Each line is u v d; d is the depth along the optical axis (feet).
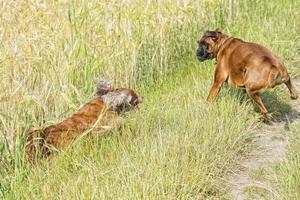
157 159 29.81
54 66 36.73
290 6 54.29
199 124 33.76
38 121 34.24
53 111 35.63
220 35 37.32
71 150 31.73
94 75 39.04
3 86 33.32
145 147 31.04
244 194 29.40
